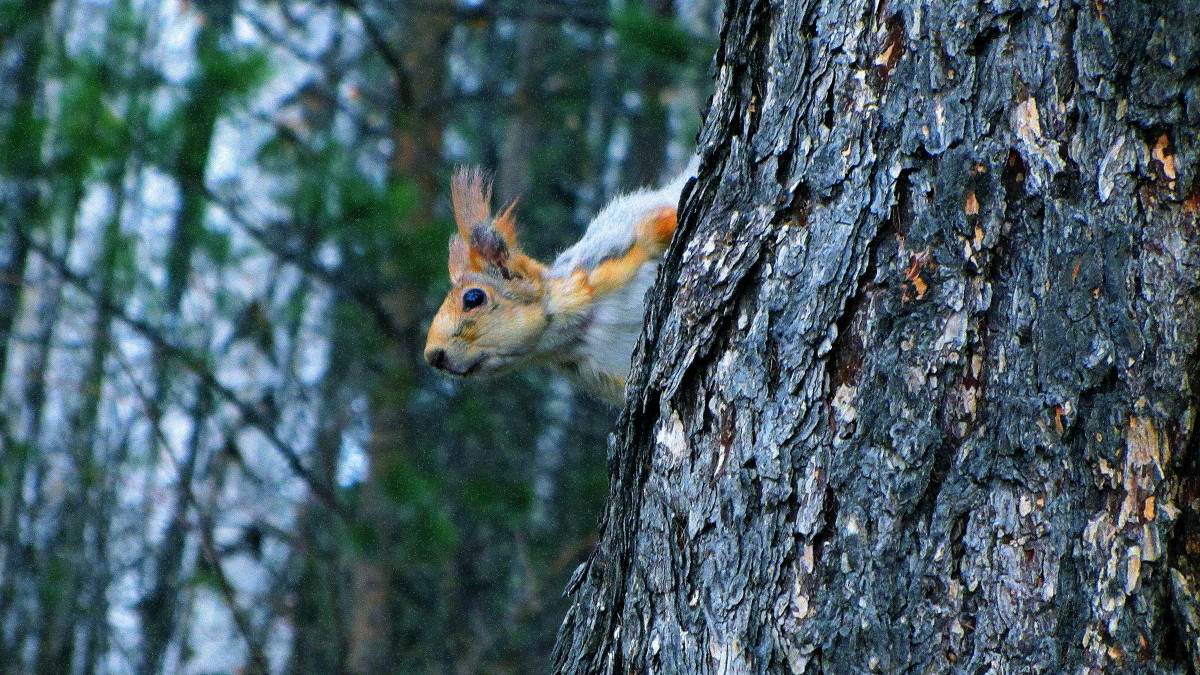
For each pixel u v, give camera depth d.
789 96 5.27
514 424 18.81
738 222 5.31
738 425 5.09
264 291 20.89
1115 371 4.58
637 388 5.54
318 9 23.78
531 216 22.30
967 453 4.69
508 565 18.45
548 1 23.84
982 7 4.86
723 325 5.20
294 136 17.02
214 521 19.45
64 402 23.20
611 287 10.27
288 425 20.06
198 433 20.44
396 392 16.73
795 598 4.86
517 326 10.32
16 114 15.41
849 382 4.89
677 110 23.62
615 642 5.50
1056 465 4.59
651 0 22.39
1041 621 4.54
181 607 22.38
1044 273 4.68
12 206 16.33
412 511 15.88
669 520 5.24
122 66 18.67
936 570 4.66
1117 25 4.70
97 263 20.98
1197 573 4.52
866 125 5.00
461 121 25.12
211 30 21.28
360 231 15.45
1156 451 4.53
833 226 5.01
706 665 5.03
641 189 11.58
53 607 21.91
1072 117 4.72
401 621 17.95
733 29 5.60
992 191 4.77
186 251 19.83
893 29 5.02
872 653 4.70
